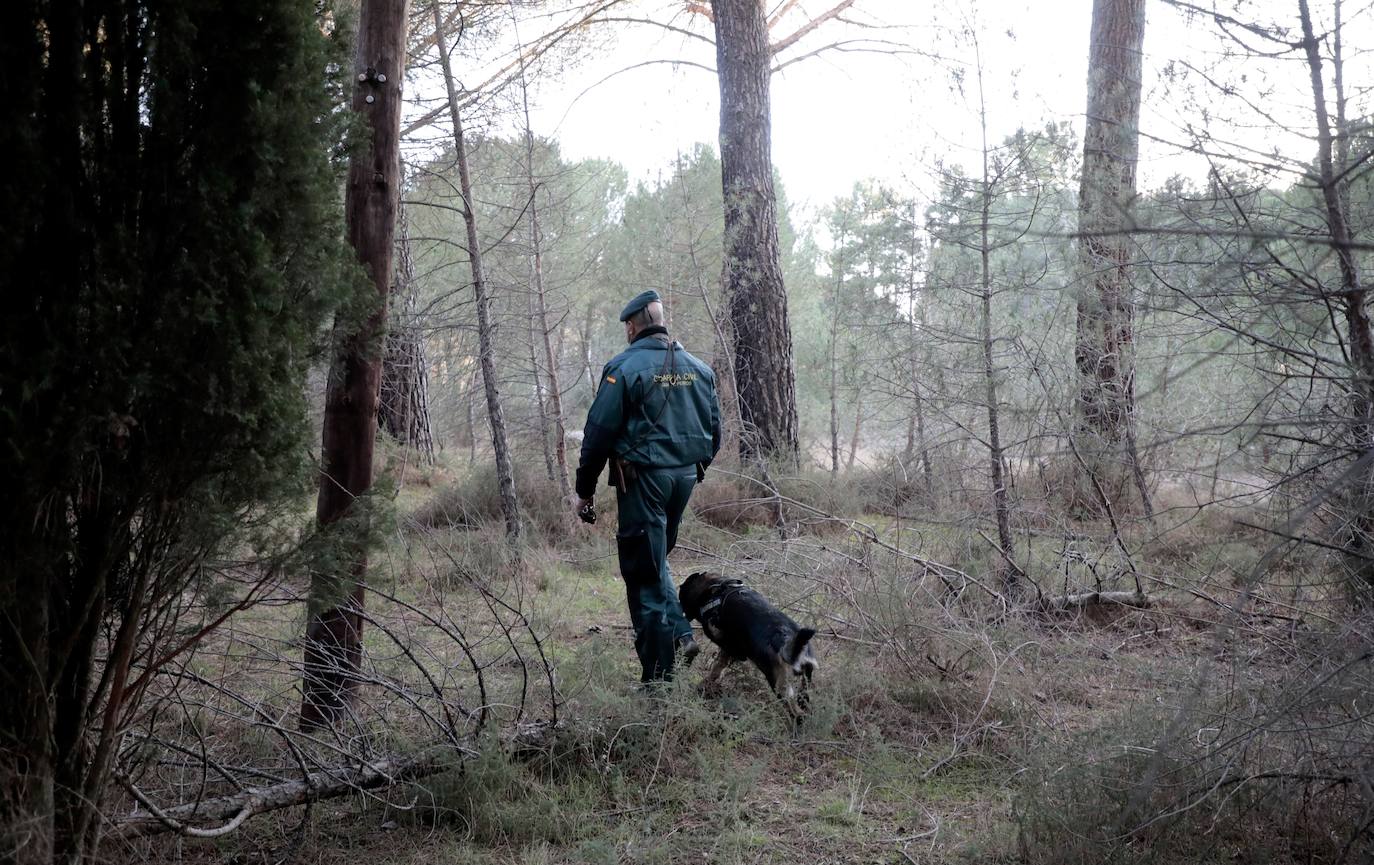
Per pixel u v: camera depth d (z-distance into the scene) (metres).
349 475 4.31
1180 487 5.84
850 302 9.57
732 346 11.27
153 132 2.56
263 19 2.64
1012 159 6.62
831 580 5.61
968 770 4.21
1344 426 3.23
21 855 2.37
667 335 4.93
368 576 4.27
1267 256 3.15
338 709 3.96
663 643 4.70
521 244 10.46
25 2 2.33
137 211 2.57
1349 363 3.18
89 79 2.52
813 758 4.30
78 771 2.73
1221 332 3.93
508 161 10.38
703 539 8.24
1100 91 5.16
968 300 6.96
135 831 2.94
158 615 2.89
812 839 3.56
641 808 3.72
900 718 4.77
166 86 2.52
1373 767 2.84
